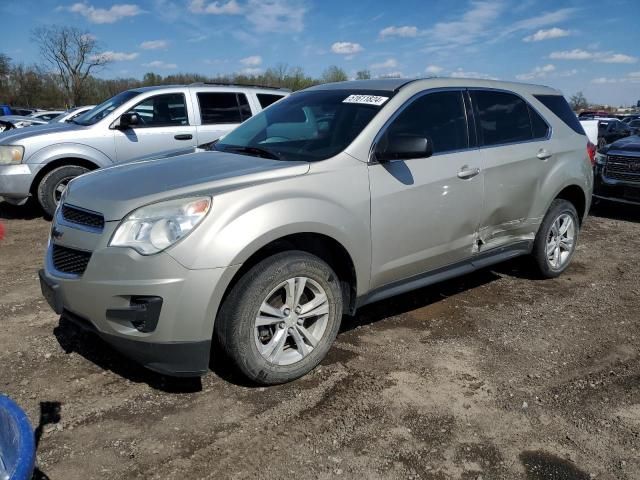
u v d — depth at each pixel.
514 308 4.61
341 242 3.36
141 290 2.79
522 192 4.64
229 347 3.06
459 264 4.29
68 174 7.37
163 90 8.01
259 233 2.95
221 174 3.22
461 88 4.35
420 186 3.78
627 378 3.51
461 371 3.53
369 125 3.67
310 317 3.37
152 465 2.59
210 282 2.83
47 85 57.91
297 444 2.77
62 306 3.10
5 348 3.67
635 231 7.60
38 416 2.94
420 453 2.73
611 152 8.38
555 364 3.67
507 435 2.89
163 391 3.21
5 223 7.37
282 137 3.96
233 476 2.53
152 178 3.24
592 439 2.88
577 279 5.40
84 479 2.49
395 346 3.84
